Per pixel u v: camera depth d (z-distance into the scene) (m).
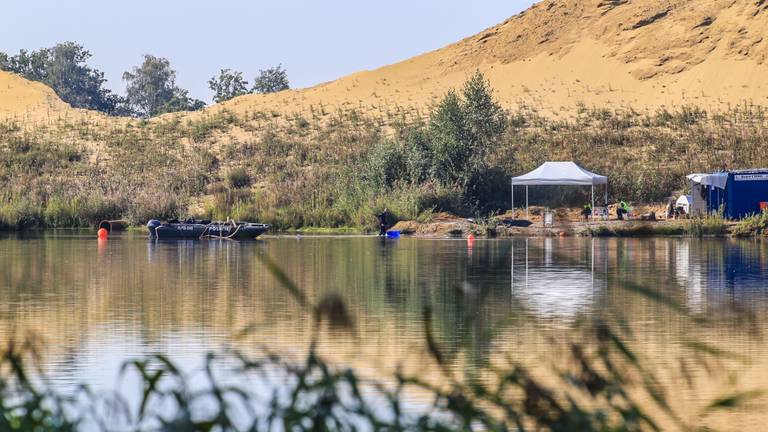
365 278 54.28
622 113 162.50
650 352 30.16
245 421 11.35
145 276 56.34
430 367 26.22
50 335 34.44
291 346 31.38
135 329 35.88
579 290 48.06
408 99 187.25
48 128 172.12
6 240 92.56
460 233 98.94
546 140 144.50
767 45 173.38
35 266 63.06
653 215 104.75
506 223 103.56
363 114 175.12
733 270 58.44
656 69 179.25
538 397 7.76
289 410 7.18
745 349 30.72
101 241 91.25
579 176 103.94
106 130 168.38
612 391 7.76
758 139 136.75
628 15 192.75
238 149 150.62
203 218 116.38
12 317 39.03
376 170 119.81
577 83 182.25
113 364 28.61
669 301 7.98
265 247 82.44
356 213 111.06
